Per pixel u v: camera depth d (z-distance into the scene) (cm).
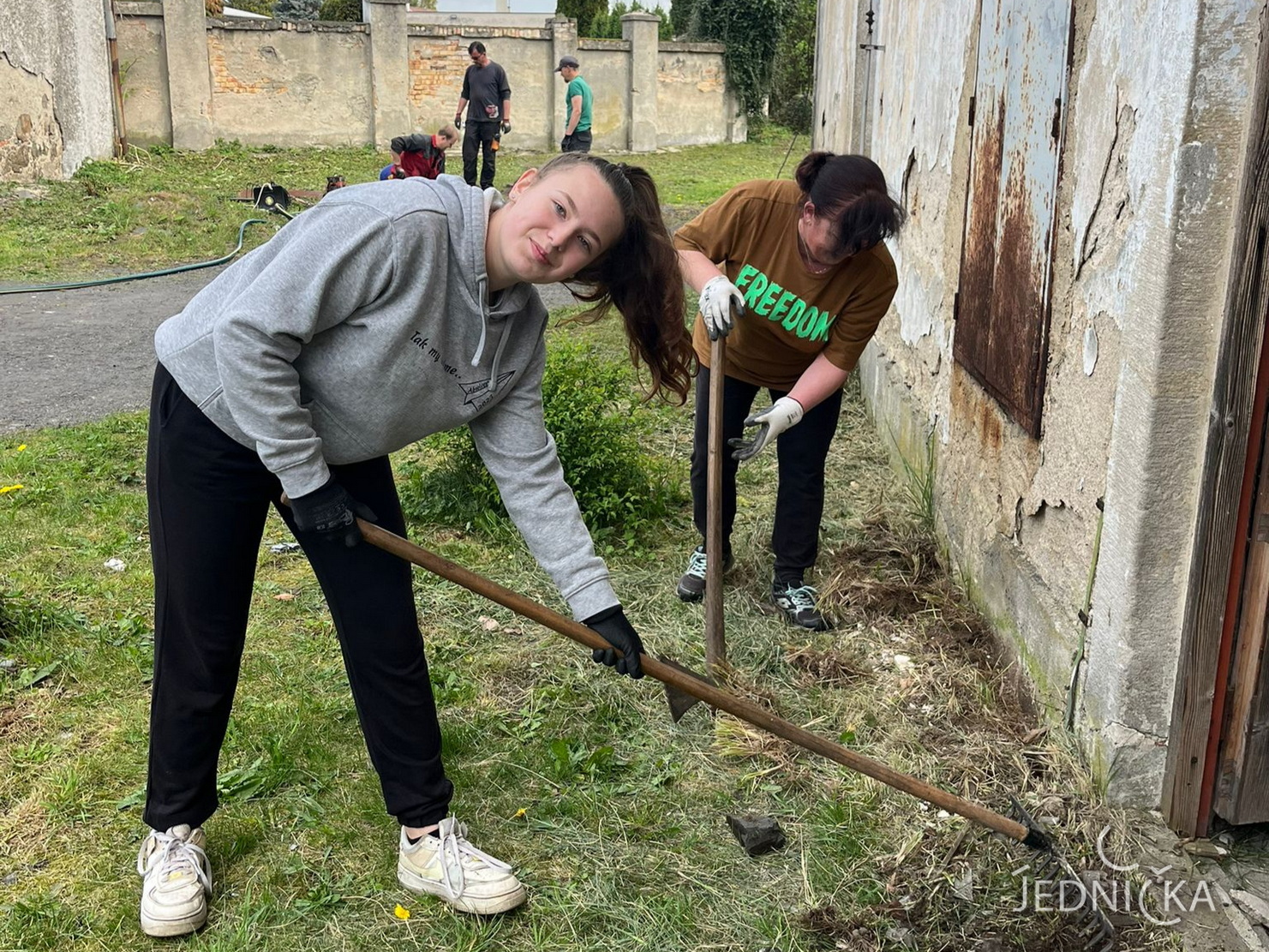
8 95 1185
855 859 271
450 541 452
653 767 305
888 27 623
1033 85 333
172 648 229
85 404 623
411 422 222
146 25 1535
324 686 337
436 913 249
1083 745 297
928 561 441
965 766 304
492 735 317
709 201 1432
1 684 330
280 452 202
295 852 266
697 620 394
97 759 297
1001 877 263
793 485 390
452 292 208
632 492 473
